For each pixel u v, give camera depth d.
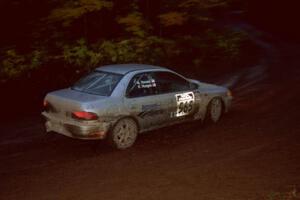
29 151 7.75
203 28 21.53
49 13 15.92
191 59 18.98
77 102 7.47
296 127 9.33
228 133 8.92
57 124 7.81
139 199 5.68
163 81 8.62
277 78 15.77
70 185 6.18
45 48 15.00
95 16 18.27
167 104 8.56
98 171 6.75
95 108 7.44
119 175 6.57
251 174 6.59
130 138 8.02
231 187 6.08
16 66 13.09
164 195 5.81
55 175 6.57
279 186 6.09
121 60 15.48
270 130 9.11
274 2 32.31
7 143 8.23
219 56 19.72
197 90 9.23
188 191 5.95
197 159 7.31
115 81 8.02
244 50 22.92
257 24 33.41
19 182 6.30
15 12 15.87
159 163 7.12
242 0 33.62
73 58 14.64
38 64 13.20
